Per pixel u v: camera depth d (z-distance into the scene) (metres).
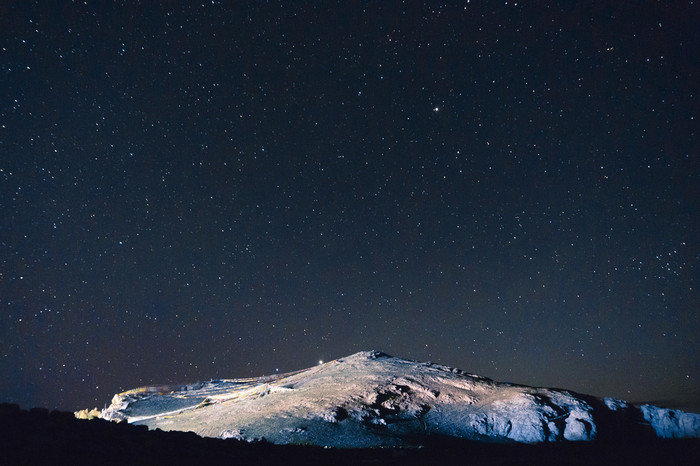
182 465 6.78
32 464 5.37
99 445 6.60
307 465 8.56
